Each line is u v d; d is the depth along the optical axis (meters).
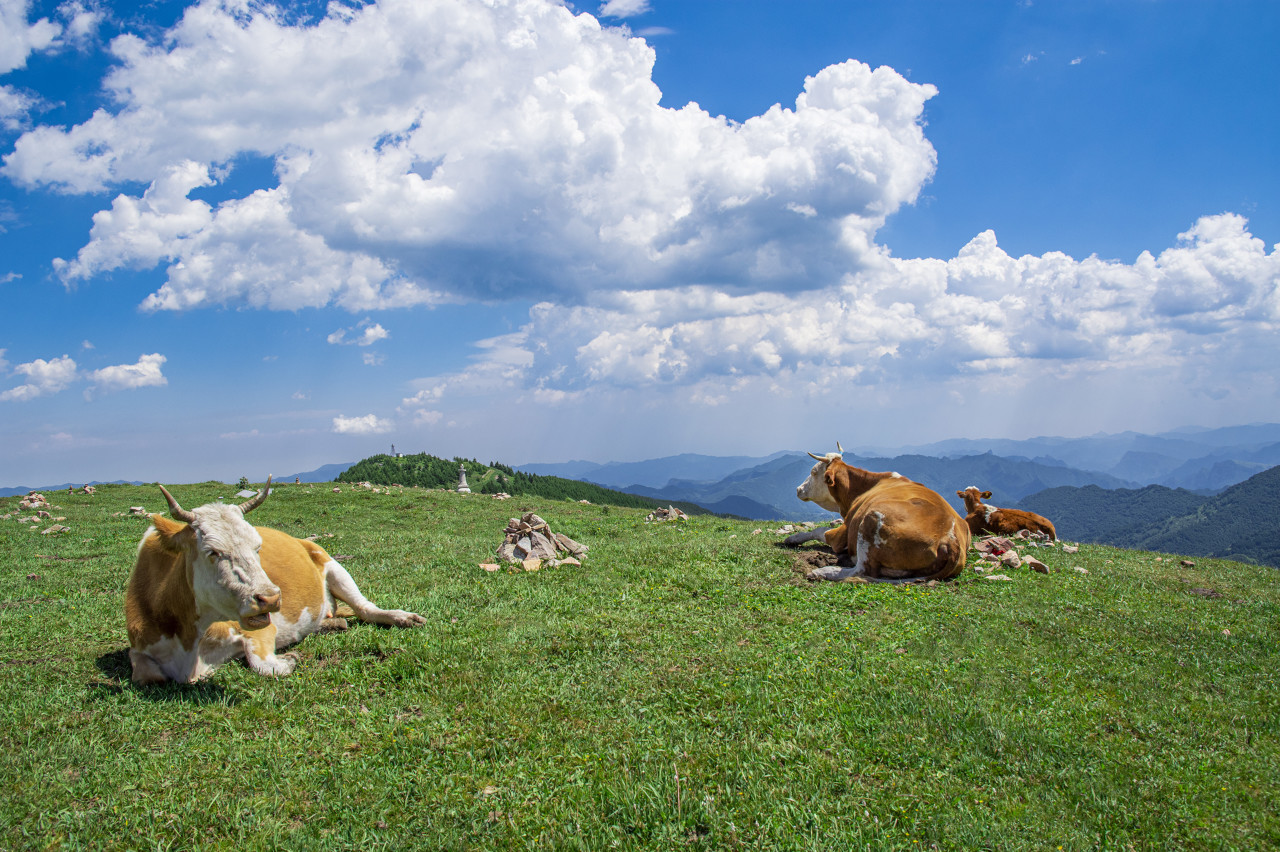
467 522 23.25
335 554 13.96
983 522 17.42
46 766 5.11
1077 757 5.38
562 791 4.84
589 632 8.09
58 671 7.02
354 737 5.67
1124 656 7.74
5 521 21.59
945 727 5.79
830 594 9.97
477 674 6.82
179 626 6.70
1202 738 5.81
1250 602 10.54
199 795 4.83
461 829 4.46
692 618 8.76
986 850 4.29
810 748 5.44
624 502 115.94
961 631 8.30
